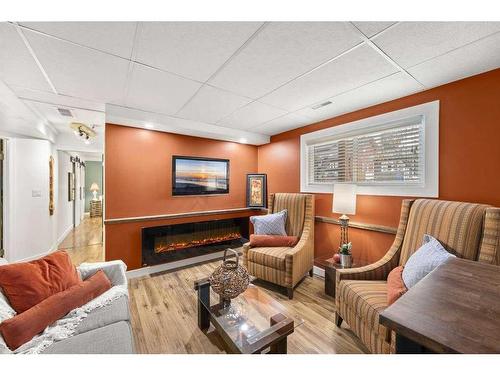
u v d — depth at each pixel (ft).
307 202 10.01
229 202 13.05
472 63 5.52
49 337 3.95
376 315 4.58
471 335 1.65
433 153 6.82
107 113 8.24
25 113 8.44
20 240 11.84
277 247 9.37
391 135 8.03
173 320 6.66
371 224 8.44
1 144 11.41
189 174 11.42
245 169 13.73
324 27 4.28
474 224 4.98
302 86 6.80
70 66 5.58
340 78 6.31
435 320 1.83
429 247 4.98
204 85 6.73
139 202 10.09
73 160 20.76
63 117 10.09
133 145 9.95
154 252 10.32
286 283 7.98
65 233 17.90
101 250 14.15
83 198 27.76
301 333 6.05
